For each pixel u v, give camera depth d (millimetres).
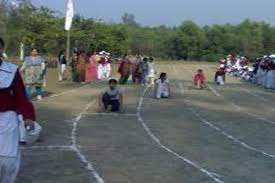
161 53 126312
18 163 8328
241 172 13000
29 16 59844
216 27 128000
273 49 130875
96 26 76375
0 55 8258
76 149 14930
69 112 22578
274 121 22547
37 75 26281
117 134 17641
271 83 42281
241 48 127500
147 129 18906
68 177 11969
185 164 13594
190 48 125688
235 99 31656
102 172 12516
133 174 12422
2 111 8219
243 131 19391
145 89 35844
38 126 15820
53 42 62969
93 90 33281
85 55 40562
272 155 15188
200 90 36969
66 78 42719
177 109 25203
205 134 18391
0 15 54594
